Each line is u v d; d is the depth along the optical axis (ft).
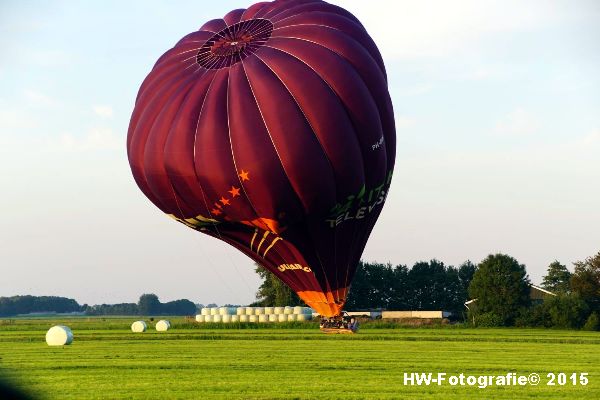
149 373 209.26
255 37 328.70
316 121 304.50
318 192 309.42
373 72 323.78
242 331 464.24
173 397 165.99
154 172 322.34
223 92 313.94
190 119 312.91
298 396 167.22
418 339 359.25
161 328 490.49
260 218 317.63
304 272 344.69
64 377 200.75
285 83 308.40
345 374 207.21
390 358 253.24
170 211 337.11
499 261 647.15
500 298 630.74
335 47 319.88
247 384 186.70
